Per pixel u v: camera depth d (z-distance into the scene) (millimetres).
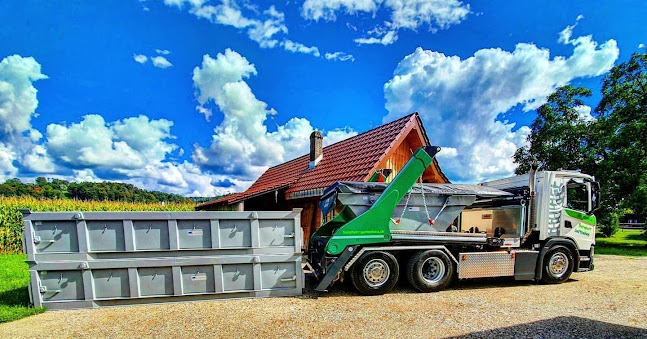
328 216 7320
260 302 5449
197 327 4363
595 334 4145
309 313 4922
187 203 22609
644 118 15531
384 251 6066
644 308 5238
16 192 24016
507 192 7277
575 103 18391
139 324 4477
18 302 5344
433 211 6691
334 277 5805
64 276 5113
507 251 6750
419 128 11477
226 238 5547
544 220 7004
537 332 4195
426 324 4473
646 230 17531
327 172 12633
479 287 6652
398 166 11633
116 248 5215
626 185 15898
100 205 19172
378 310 5086
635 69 16375
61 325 4461
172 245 5344
